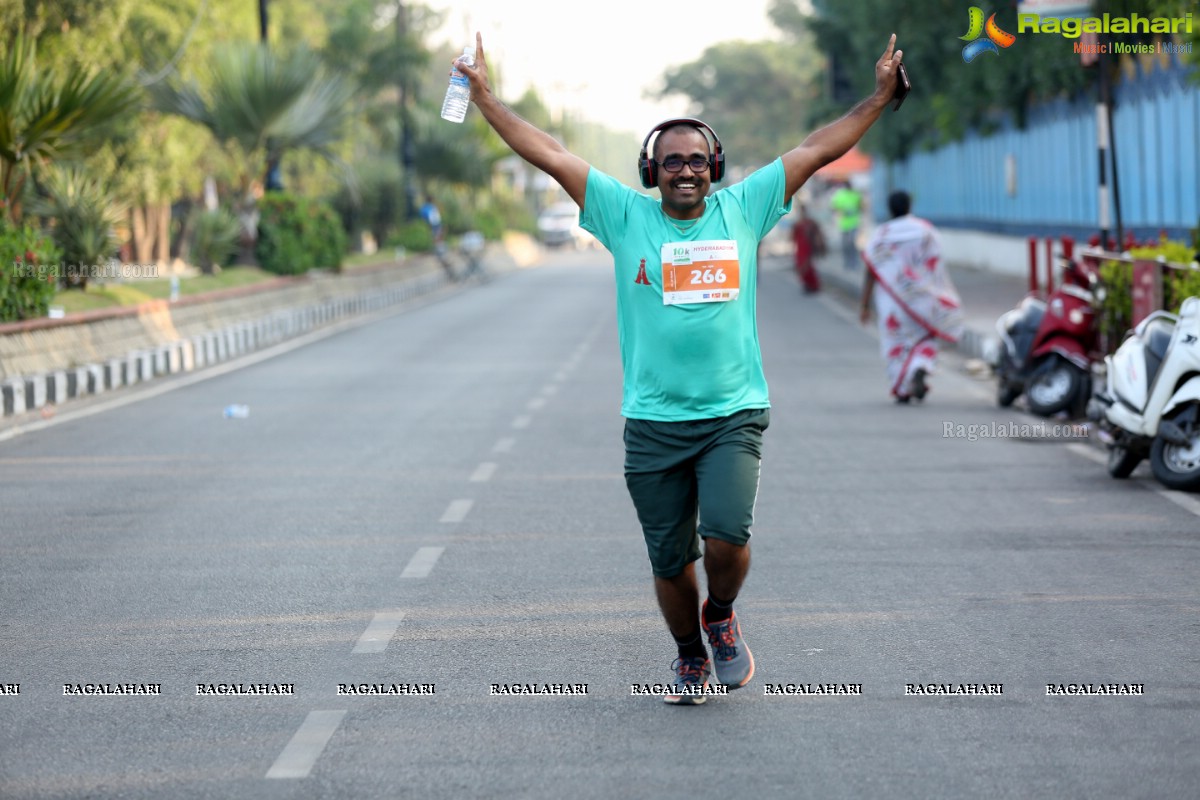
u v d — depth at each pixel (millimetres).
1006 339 32719
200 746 11969
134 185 73625
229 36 87062
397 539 20203
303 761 11578
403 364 46281
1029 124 75625
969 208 94500
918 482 24125
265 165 68125
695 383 12352
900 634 15078
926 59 69625
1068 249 32625
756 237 12625
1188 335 22531
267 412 34719
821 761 11422
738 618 15820
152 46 71375
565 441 29172
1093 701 12797
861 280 77875
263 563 18828
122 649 14969
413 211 106625
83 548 19969
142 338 46500
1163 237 33500
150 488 24641
